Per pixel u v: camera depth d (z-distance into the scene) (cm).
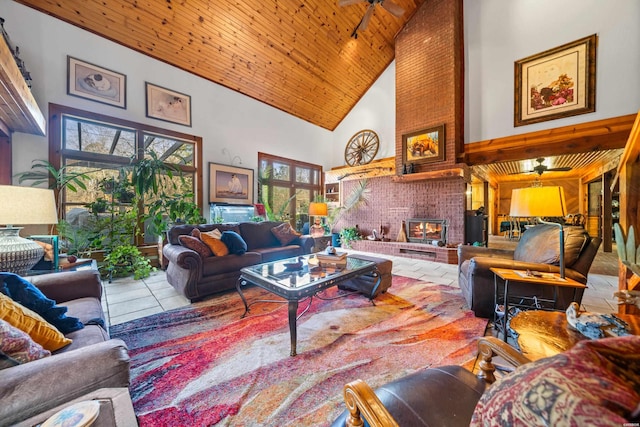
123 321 224
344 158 751
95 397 74
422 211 553
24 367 76
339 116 742
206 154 504
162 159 458
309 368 158
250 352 175
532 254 235
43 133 327
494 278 220
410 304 262
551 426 32
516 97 463
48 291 159
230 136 541
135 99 418
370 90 694
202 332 204
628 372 37
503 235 966
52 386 73
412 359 167
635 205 191
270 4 428
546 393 36
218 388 141
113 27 379
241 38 455
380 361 165
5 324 87
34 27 333
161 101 446
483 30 497
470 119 512
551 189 175
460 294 294
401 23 558
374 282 270
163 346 183
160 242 411
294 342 173
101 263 374
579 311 122
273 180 634
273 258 354
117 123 400
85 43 371
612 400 31
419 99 545
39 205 182
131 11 368
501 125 480
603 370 36
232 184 540
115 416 66
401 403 81
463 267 265
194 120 488
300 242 412
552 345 107
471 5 509
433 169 530
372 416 66
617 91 381
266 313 241
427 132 529
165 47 427
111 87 394
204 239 304
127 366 87
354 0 371
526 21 454
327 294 294
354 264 259
